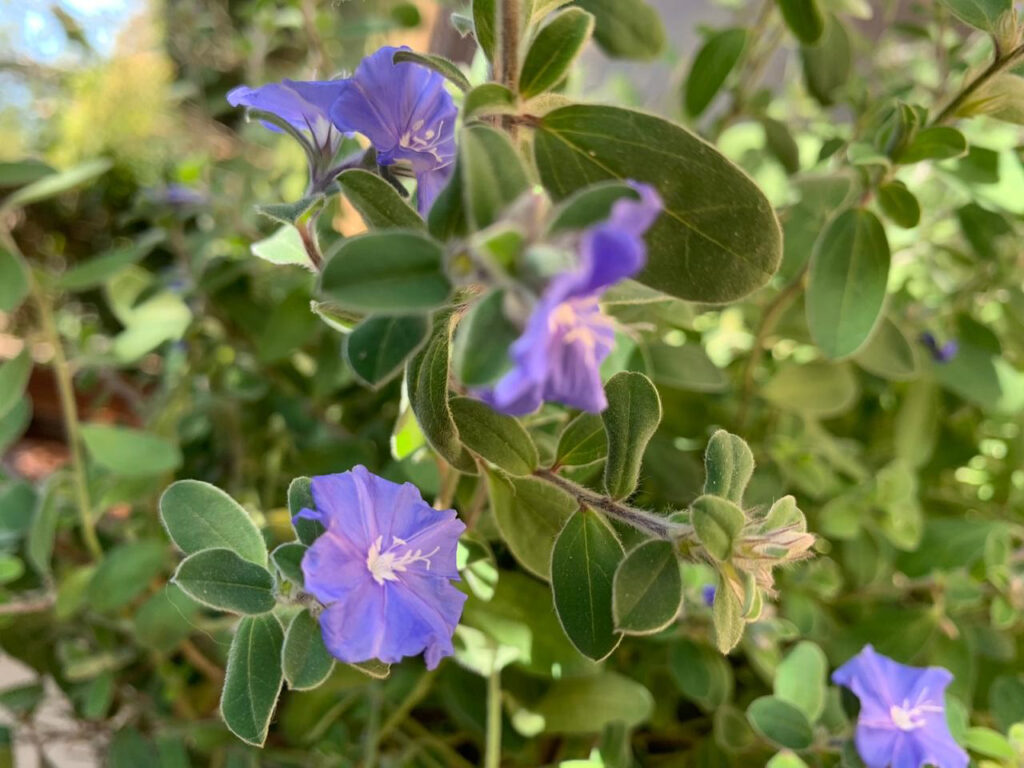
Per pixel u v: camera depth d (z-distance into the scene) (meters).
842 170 0.18
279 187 0.27
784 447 0.20
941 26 0.21
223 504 0.11
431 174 0.11
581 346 0.07
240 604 0.10
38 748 0.22
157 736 0.19
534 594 0.15
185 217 0.25
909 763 0.13
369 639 0.09
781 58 0.33
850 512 0.19
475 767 0.19
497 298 0.07
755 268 0.10
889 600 0.20
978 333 0.22
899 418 0.23
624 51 0.18
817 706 0.15
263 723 0.10
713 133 0.23
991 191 0.19
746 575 0.09
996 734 0.15
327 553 0.09
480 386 0.07
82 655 0.20
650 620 0.09
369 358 0.08
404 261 0.08
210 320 0.25
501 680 0.17
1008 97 0.14
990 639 0.19
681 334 0.23
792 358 0.24
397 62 0.10
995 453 0.26
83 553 0.22
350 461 0.21
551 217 0.08
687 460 0.19
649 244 0.10
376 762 0.18
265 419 0.24
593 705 0.16
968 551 0.20
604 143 0.10
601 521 0.10
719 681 0.17
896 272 0.26
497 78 0.10
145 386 0.32
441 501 0.14
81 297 0.31
